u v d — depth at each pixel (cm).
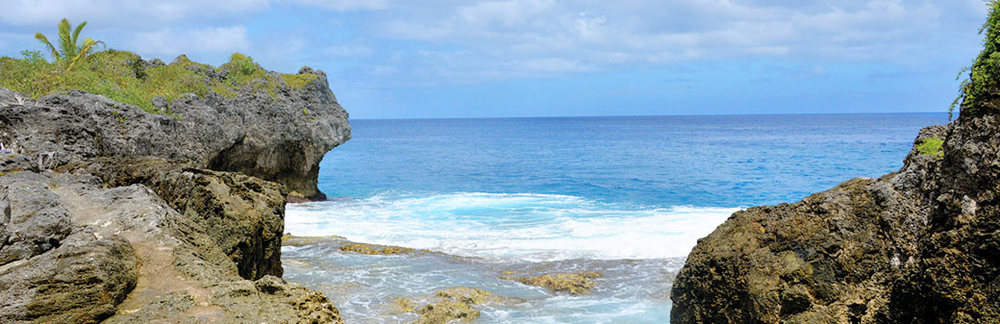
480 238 2438
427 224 2780
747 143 8888
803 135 11175
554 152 7819
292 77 3884
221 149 3102
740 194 3747
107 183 1538
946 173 799
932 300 757
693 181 4416
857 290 885
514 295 1691
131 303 761
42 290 687
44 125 1788
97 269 728
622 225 2642
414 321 1448
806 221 961
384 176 5209
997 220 683
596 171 5303
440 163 6425
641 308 1577
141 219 971
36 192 871
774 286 941
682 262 2002
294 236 2452
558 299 1656
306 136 3662
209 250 1045
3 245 769
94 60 3070
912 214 862
